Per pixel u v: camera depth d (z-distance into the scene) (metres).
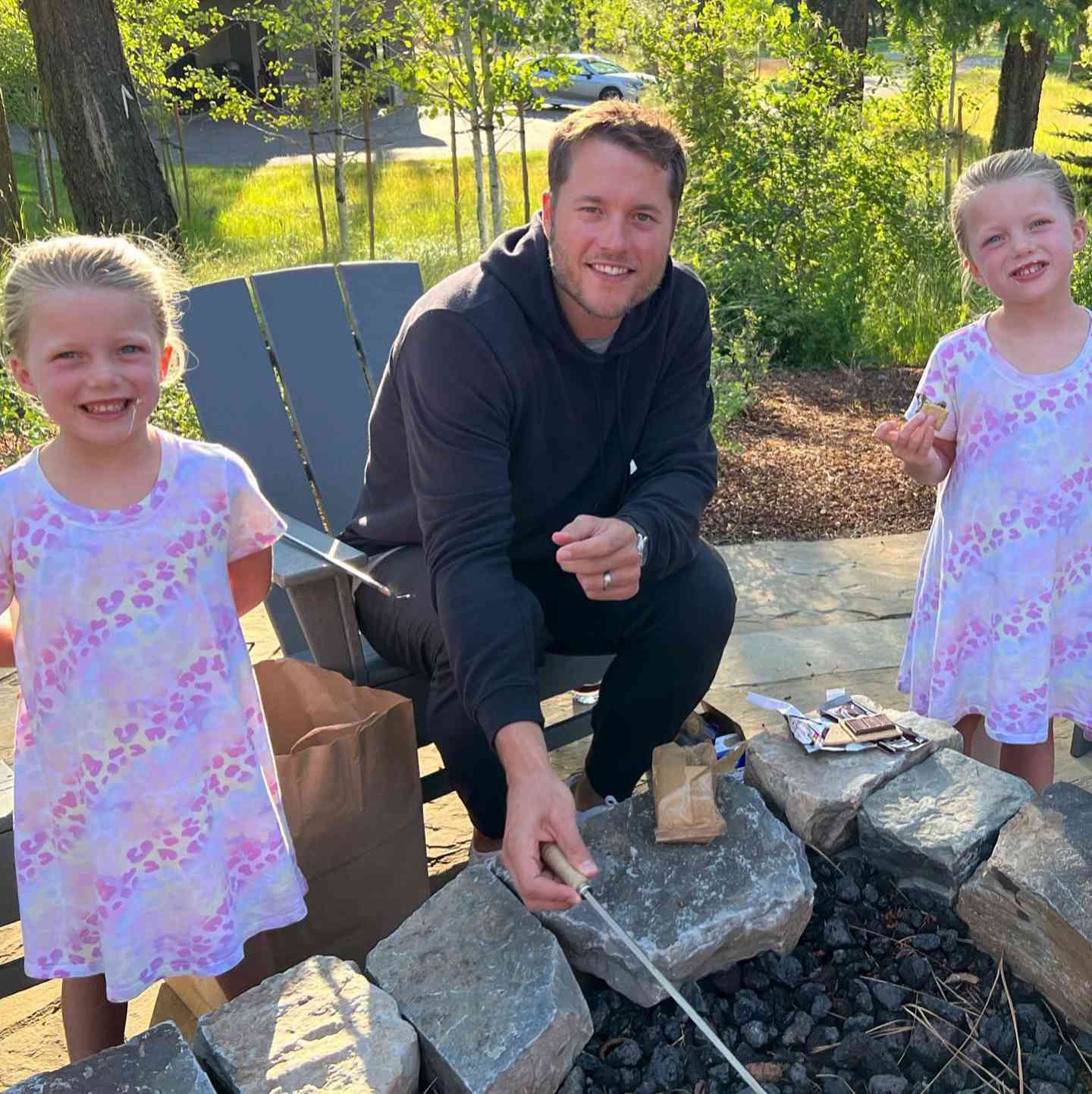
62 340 1.67
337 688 2.14
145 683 1.77
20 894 1.80
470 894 1.79
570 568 1.92
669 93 8.39
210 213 12.27
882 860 1.97
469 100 7.97
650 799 1.96
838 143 8.39
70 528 1.73
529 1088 1.55
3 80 10.46
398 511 2.45
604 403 2.22
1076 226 2.47
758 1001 1.73
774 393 6.73
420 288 3.29
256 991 1.61
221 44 22.58
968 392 2.52
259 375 3.01
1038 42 10.41
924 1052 1.65
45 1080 1.43
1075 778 2.81
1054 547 2.45
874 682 3.37
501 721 1.85
